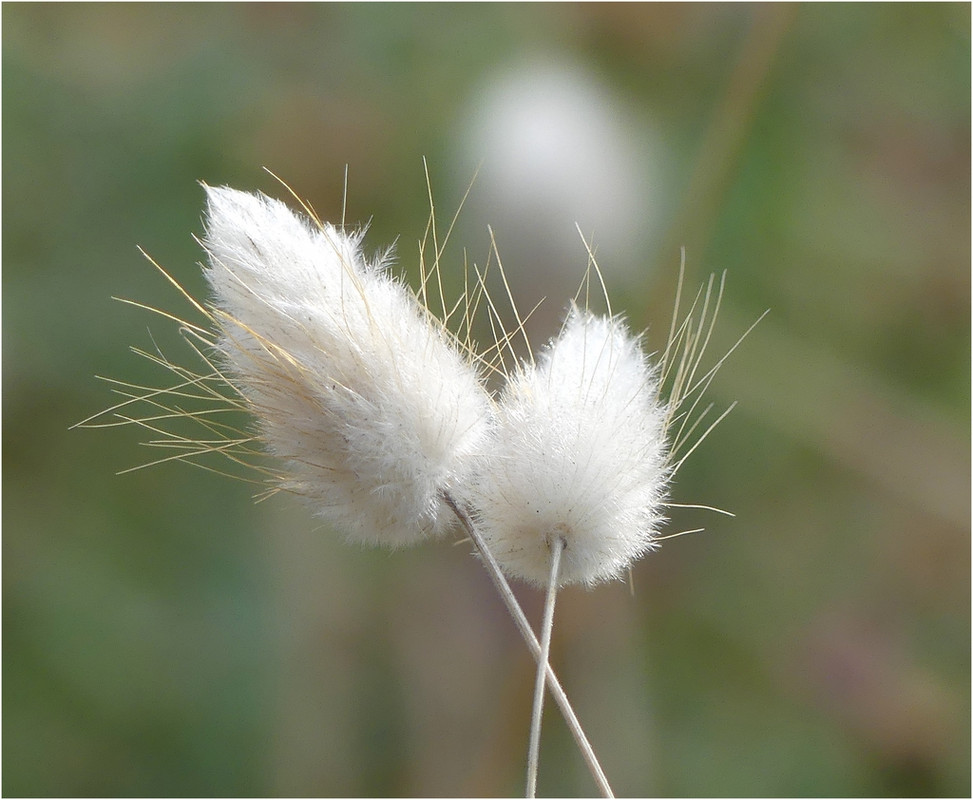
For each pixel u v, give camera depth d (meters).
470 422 0.27
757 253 0.38
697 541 0.36
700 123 0.37
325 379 0.27
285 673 0.34
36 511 0.34
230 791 0.33
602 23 0.38
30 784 0.33
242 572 0.34
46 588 0.34
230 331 0.27
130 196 0.37
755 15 0.34
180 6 0.39
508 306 0.32
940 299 0.39
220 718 0.33
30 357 0.35
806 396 0.37
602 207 0.33
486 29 0.38
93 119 0.37
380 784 0.33
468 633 0.34
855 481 0.37
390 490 0.27
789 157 0.39
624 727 0.33
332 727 0.33
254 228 0.27
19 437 0.35
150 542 0.34
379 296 0.27
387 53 0.37
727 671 0.35
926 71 0.41
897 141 0.40
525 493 0.27
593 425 0.27
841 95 0.40
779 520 0.36
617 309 0.33
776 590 0.36
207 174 0.37
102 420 0.35
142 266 0.36
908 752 0.34
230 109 0.37
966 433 0.37
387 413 0.27
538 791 0.33
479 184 0.33
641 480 0.27
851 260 0.39
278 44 0.38
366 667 0.34
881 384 0.38
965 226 0.39
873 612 0.35
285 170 0.36
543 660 0.26
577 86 0.34
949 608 0.36
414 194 0.35
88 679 0.33
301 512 0.34
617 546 0.27
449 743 0.33
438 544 0.34
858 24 0.40
